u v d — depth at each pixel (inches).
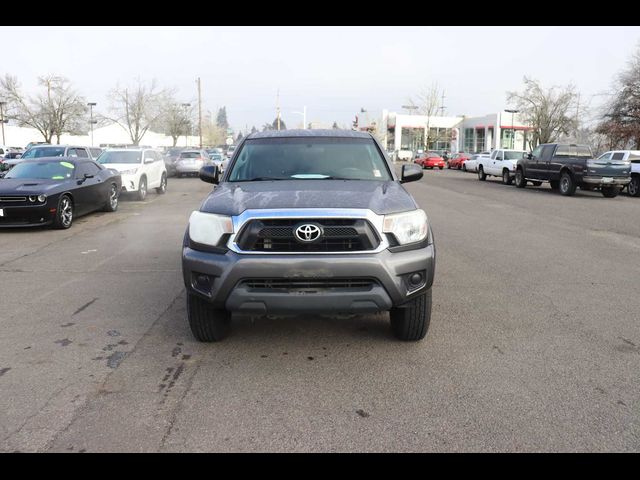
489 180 1176.8
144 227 439.2
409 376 149.7
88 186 470.9
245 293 148.9
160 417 126.3
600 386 143.7
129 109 2178.9
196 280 157.5
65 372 151.6
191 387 142.5
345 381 146.5
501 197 741.3
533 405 132.9
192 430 120.7
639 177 788.0
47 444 114.7
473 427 122.5
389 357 163.5
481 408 131.3
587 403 134.0
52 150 722.8
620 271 286.8
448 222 478.0
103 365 156.8
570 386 143.6
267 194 164.6
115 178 547.5
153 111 2224.4
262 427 122.2
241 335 182.7
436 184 1016.2
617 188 762.2
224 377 148.9
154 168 737.0
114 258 314.0
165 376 149.4
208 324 167.3
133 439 117.0
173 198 711.1
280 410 130.1
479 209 585.3
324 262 146.9
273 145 213.5
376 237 151.6
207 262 152.7
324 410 130.2
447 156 2207.2
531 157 888.3
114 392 139.1
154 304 219.5
